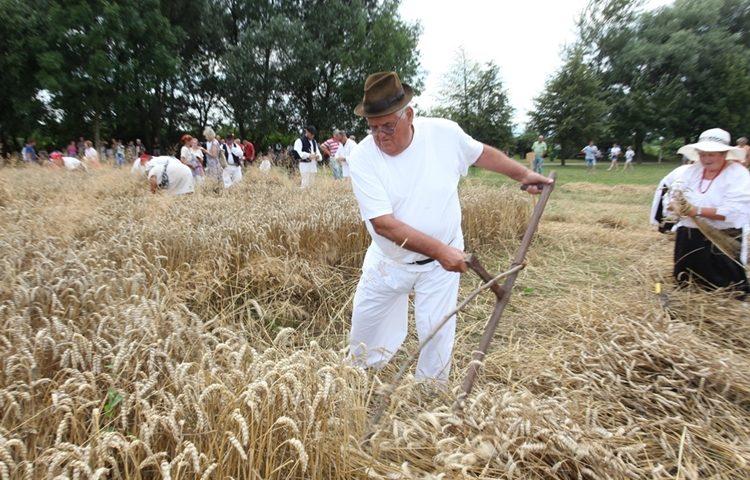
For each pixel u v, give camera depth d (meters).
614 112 42.81
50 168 12.57
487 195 7.58
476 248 6.45
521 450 1.87
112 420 1.94
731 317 3.83
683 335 3.17
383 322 3.14
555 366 3.02
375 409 2.41
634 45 42.81
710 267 4.35
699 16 42.66
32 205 6.85
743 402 2.66
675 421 2.49
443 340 2.89
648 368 2.91
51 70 24.27
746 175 4.16
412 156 2.59
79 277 3.16
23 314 2.60
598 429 2.08
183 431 1.84
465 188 8.66
